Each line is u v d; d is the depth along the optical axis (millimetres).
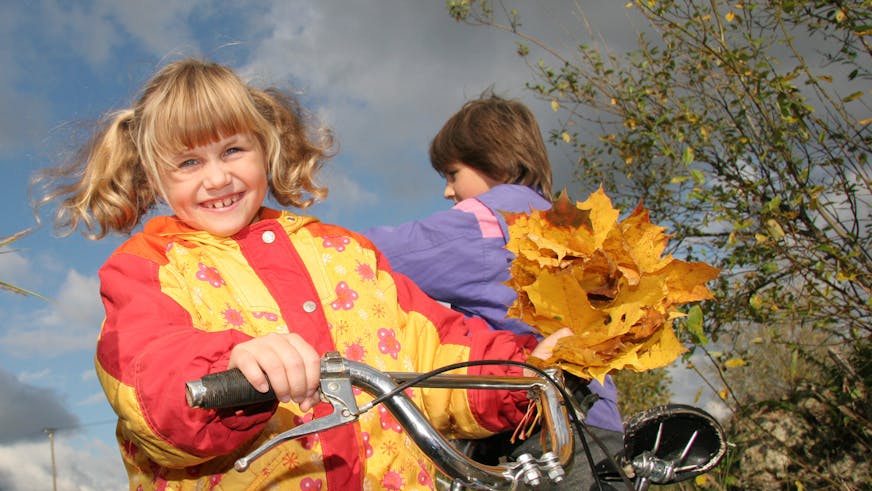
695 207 3672
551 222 1358
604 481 1507
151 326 1274
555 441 1145
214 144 1580
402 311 1725
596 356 1281
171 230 1576
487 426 1582
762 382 3932
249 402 1034
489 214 2484
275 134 1715
